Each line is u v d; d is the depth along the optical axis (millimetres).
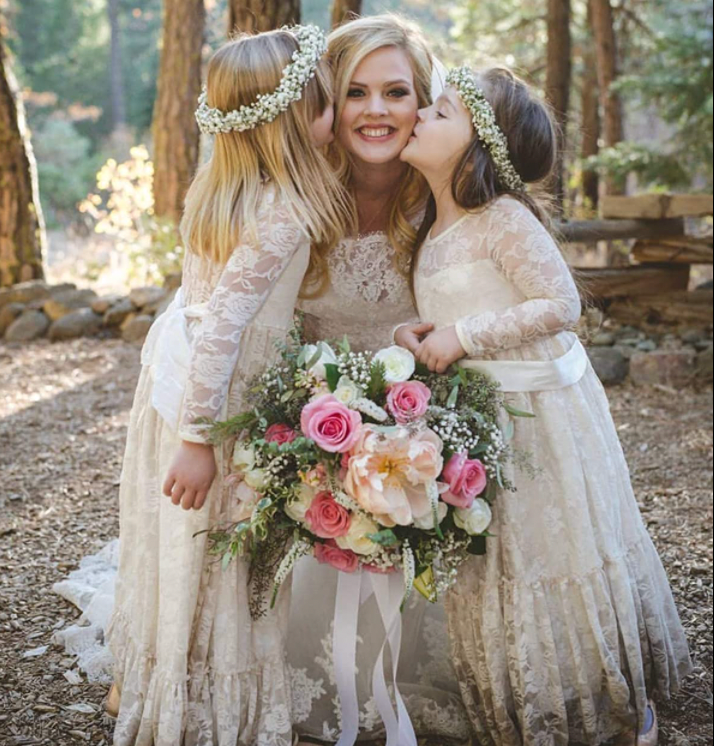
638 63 12711
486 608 2277
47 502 4023
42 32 28438
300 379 2180
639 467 4555
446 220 2305
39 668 2729
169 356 2273
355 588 2305
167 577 2238
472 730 2459
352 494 2068
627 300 6797
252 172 2205
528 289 2207
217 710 2242
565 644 2314
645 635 2428
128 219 9375
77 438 4973
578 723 2365
